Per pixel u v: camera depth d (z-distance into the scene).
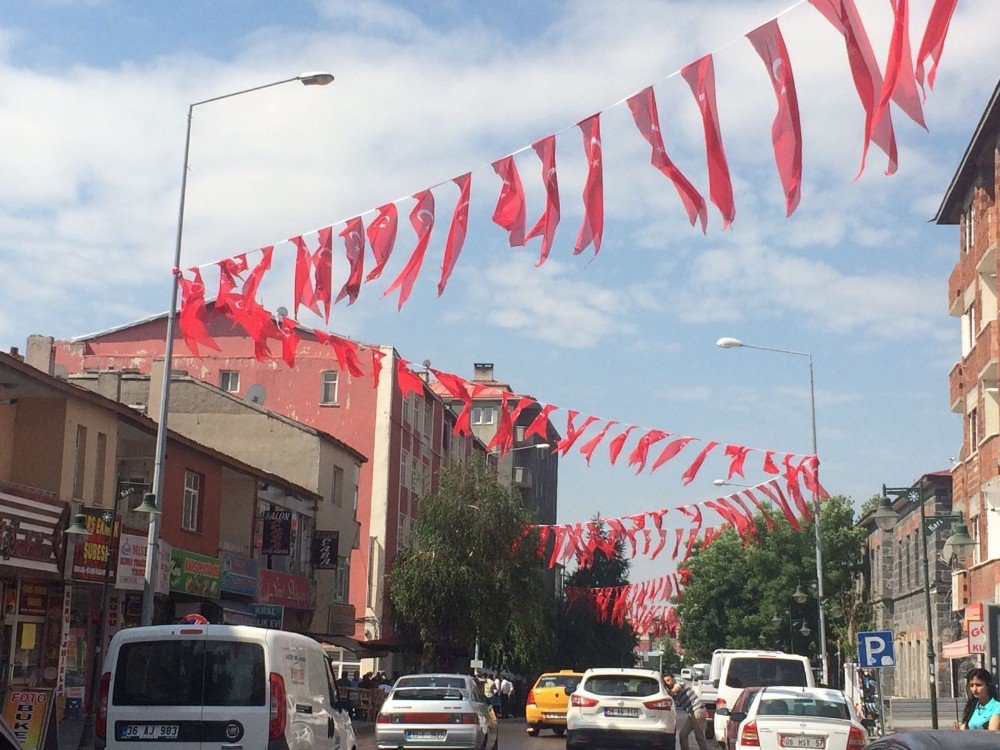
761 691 18.52
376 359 22.16
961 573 35.59
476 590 46.72
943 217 39.06
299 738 12.66
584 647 79.19
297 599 41.12
